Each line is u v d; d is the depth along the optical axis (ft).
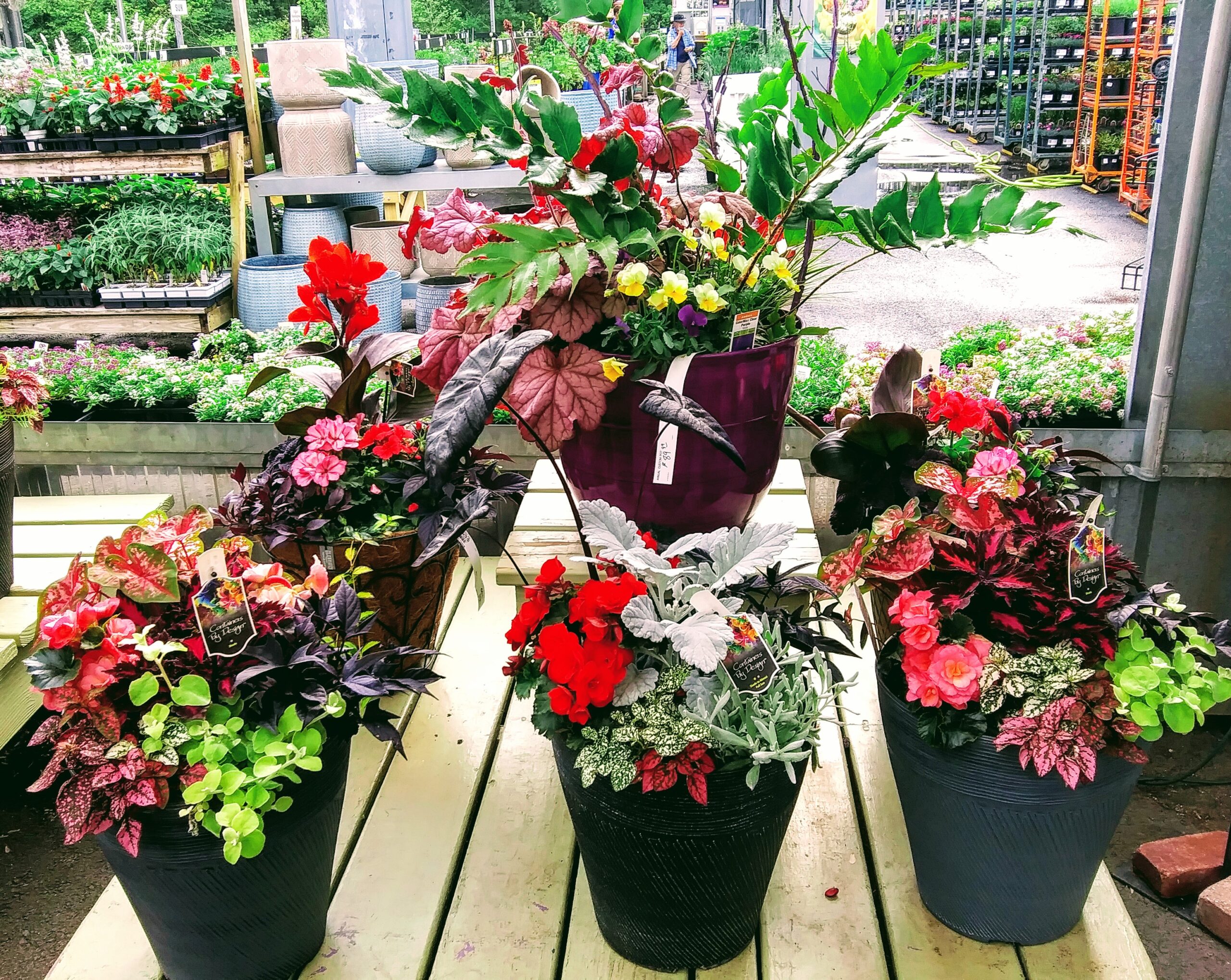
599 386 4.93
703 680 4.04
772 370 5.26
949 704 4.23
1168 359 7.14
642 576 4.37
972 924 4.58
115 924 4.82
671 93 5.63
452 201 5.80
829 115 5.04
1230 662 6.88
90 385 9.11
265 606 4.26
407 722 6.10
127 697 4.07
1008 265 16.15
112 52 18.08
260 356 10.12
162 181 15.49
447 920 4.74
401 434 5.78
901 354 5.67
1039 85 22.20
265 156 16.84
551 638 3.89
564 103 4.64
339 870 5.04
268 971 4.40
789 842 5.16
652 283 5.24
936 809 4.42
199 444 8.73
